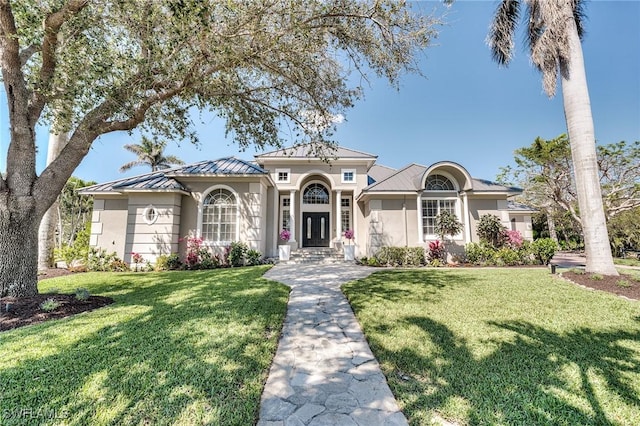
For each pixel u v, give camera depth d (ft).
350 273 36.27
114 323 16.38
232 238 46.01
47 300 19.31
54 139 39.29
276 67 23.21
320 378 11.28
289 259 51.24
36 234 21.15
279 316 18.40
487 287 26.37
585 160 29.99
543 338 14.40
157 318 17.30
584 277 28.12
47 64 20.40
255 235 45.70
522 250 46.91
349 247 52.60
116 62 19.10
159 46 19.26
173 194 44.09
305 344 14.64
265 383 10.89
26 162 20.72
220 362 11.85
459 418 8.63
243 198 46.55
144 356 12.23
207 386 10.13
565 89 31.83
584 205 29.96
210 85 22.84
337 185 57.72
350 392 10.28
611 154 62.28
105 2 17.78
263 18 19.30
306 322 17.95
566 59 31.45
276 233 55.11
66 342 13.67
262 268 39.68
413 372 11.45
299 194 60.13
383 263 46.78
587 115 30.35
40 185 21.04
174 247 43.55
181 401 9.25
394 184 52.16
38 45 20.40
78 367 11.21
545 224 107.24
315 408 9.34
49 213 39.93
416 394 9.92
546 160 66.13
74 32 20.11
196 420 8.41
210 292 24.30
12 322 16.76
